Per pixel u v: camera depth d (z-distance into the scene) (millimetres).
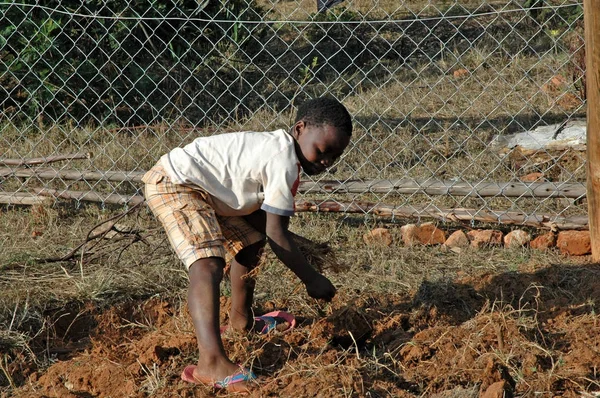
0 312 4863
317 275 4020
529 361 4020
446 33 11500
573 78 8727
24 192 6906
